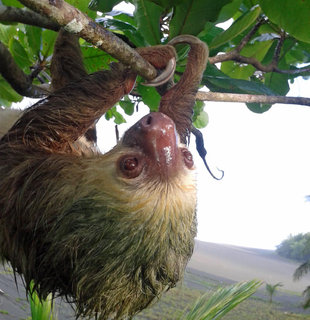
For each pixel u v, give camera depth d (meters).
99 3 0.41
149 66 0.36
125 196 0.31
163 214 0.31
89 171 0.33
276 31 0.55
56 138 0.38
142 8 0.43
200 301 0.52
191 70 0.43
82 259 0.32
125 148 0.32
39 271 0.35
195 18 0.41
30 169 0.36
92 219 0.32
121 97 0.39
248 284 0.52
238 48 0.53
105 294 0.32
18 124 0.39
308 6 0.41
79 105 0.38
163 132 0.30
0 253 0.39
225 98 0.48
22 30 0.63
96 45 0.30
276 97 0.49
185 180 0.32
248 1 0.54
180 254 0.34
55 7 0.25
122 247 0.31
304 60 0.64
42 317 0.45
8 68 0.45
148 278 0.32
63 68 0.46
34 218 0.35
